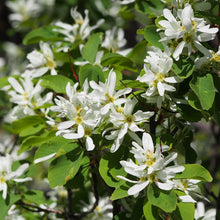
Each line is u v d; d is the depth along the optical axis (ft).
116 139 2.71
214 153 3.20
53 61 3.05
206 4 2.75
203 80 2.70
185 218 2.66
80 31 3.15
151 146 2.67
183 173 2.68
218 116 2.79
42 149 2.79
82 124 2.73
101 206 3.27
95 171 2.85
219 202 3.02
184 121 2.86
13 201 2.93
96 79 2.86
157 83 2.69
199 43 2.69
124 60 2.95
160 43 2.75
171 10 2.79
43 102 3.00
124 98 2.72
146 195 2.70
